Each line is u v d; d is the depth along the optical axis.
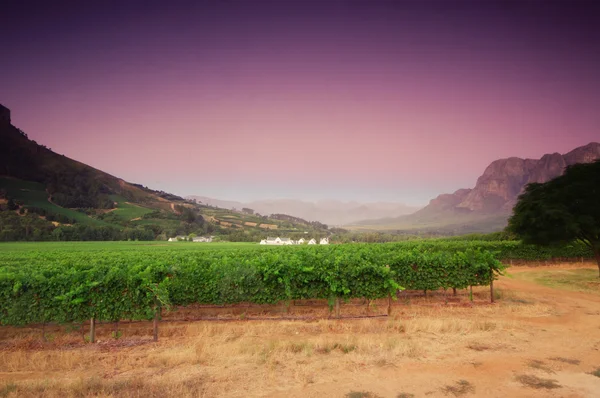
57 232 125.94
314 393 7.17
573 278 24.05
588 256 35.19
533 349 9.74
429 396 7.01
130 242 115.88
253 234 183.75
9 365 8.96
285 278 13.82
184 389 7.34
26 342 11.37
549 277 25.22
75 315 11.37
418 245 38.34
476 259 16.72
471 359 8.98
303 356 9.30
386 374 8.10
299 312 15.31
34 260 30.84
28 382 7.82
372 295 14.16
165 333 12.12
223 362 8.94
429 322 12.23
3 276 11.53
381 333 11.57
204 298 13.92
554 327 12.05
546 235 20.86
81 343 11.23
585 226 20.34
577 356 9.17
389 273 14.07
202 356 9.33
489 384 7.52
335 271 13.96
